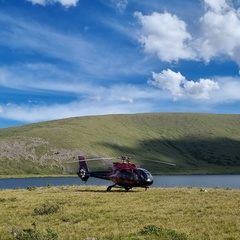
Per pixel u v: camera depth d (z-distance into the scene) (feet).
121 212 66.28
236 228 50.72
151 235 46.19
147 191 108.27
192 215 61.93
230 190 108.17
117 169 113.39
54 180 618.44
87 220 60.18
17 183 504.43
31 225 57.31
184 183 410.31
